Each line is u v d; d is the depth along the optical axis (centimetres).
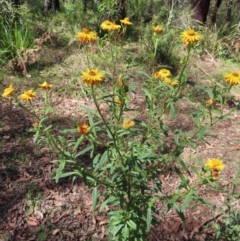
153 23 632
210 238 284
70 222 294
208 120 428
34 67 519
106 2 625
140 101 455
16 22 588
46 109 223
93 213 301
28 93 209
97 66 503
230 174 348
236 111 452
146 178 214
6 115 413
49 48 567
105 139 372
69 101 449
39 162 347
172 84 213
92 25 640
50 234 284
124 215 217
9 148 362
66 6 712
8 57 532
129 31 635
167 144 375
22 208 303
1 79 482
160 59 536
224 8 881
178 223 294
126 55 532
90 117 196
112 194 215
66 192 319
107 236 285
